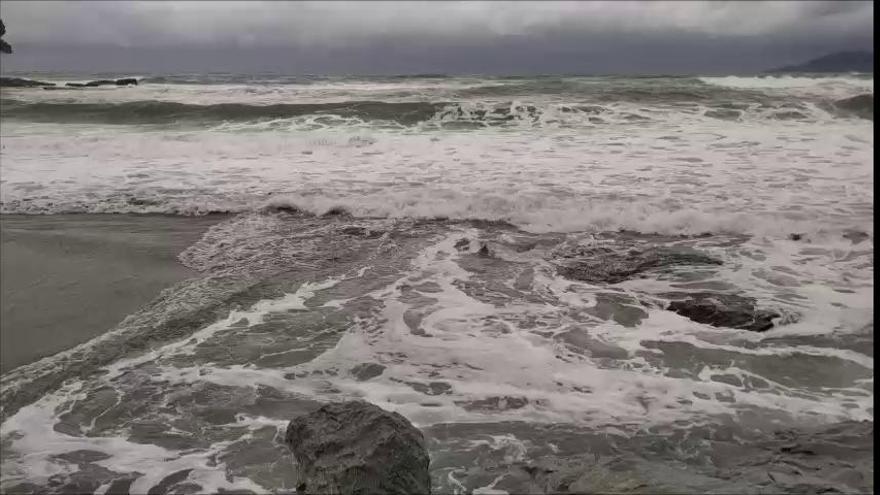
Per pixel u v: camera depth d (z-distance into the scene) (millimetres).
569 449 3078
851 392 3576
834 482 2516
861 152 10164
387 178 9234
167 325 4633
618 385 3717
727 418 3318
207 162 10562
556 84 20078
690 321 4625
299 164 10344
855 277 5406
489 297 5164
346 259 6125
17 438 3287
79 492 2848
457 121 13977
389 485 2430
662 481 2553
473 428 3295
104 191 8633
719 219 6914
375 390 3721
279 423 3375
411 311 4887
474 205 7719
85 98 18219
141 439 3260
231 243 6605
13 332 4625
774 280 5387
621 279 5531
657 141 11523
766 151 10438
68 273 5742
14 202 8078
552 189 8383
